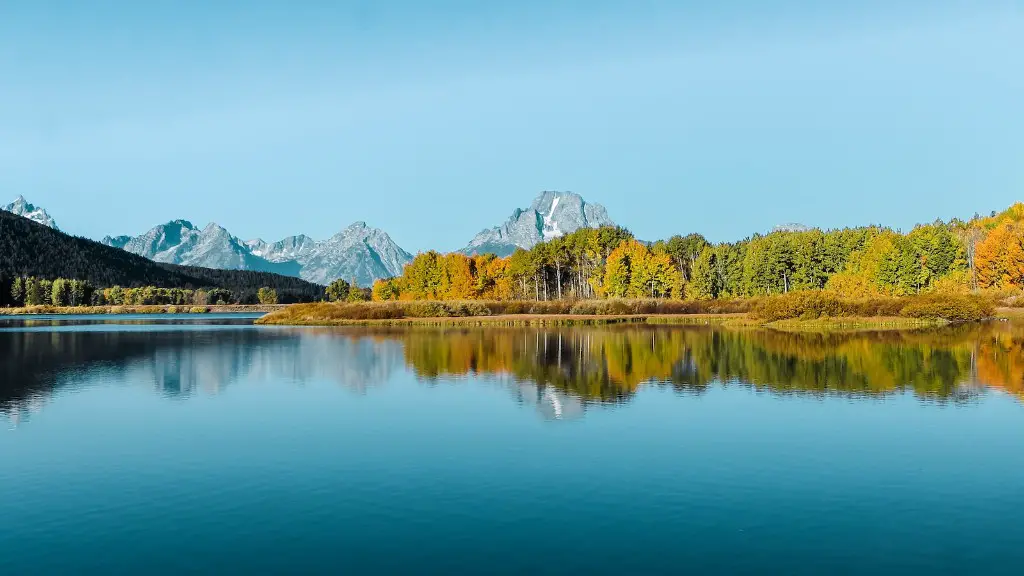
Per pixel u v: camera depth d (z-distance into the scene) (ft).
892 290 365.20
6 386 132.77
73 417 103.71
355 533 58.29
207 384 134.21
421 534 57.93
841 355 168.96
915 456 79.61
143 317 524.93
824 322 265.34
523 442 86.69
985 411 103.09
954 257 373.61
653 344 202.28
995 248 361.30
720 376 137.90
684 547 55.16
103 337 262.06
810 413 102.47
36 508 64.44
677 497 66.44
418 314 362.53
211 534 58.18
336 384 132.67
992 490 67.92
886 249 367.86
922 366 148.36
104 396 121.60
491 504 64.80
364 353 186.50
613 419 99.40
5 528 59.72
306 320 357.00
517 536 57.47
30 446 86.53
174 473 74.95
